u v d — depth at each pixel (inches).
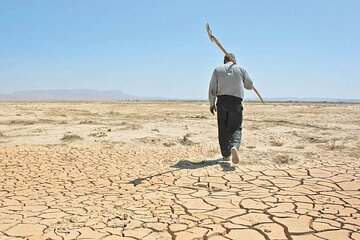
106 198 187.3
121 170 251.8
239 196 184.9
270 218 154.2
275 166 249.6
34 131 514.6
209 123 649.0
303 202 174.6
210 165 255.0
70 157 299.7
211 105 256.2
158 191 197.8
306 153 311.4
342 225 146.3
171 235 137.8
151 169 251.0
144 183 215.9
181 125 607.8
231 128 251.0
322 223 148.3
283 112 1081.4
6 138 440.1
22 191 205.6
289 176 222.4
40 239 136.3
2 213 166.4
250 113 1024.2
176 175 230.8
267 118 788.0
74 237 137.4
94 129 539.8
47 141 416.2
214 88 249.4
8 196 195.6
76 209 170.1
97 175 239.8
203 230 141.9
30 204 180.2
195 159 282.2
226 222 150.1
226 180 215.5
